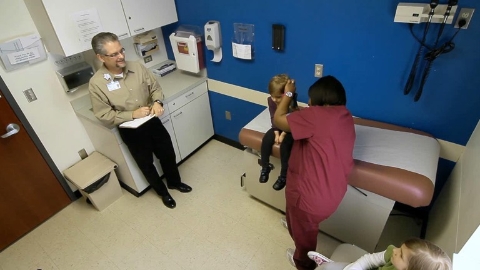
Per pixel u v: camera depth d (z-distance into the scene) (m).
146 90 2.07
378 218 1.59
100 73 1.84
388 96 1.78
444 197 1.68
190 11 2.41
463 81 1.48
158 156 2.27
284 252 1.91
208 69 2.64
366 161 1.53
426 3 1.41
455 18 1.37
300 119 1.29
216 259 1.91
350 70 1.84
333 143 1.25
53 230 2.22
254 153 1.97
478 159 1.27
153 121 2.11
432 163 1.48
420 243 0.97
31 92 2.00
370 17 1.60
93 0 1.90
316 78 2.02
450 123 1.63
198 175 2.66
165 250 1.99
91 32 1.95
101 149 2.43
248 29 2.15
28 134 2.06
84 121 2.30
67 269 1.92
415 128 1.78
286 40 2.01
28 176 2.14
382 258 1.15
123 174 2.42
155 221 2.22
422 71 1.58
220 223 2.16
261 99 2.45
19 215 2.15
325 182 1.32
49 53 2.02
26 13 1.85
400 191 1.39
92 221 2.27
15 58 1.85
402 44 1.57
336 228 1.86
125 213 2.32
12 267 1.97
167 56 2.93
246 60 2.32
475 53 1.39
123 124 1.91
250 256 1.91
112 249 2.03
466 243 1.00
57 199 2.37
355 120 1.92
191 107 2.64
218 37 2.34
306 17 1.83
